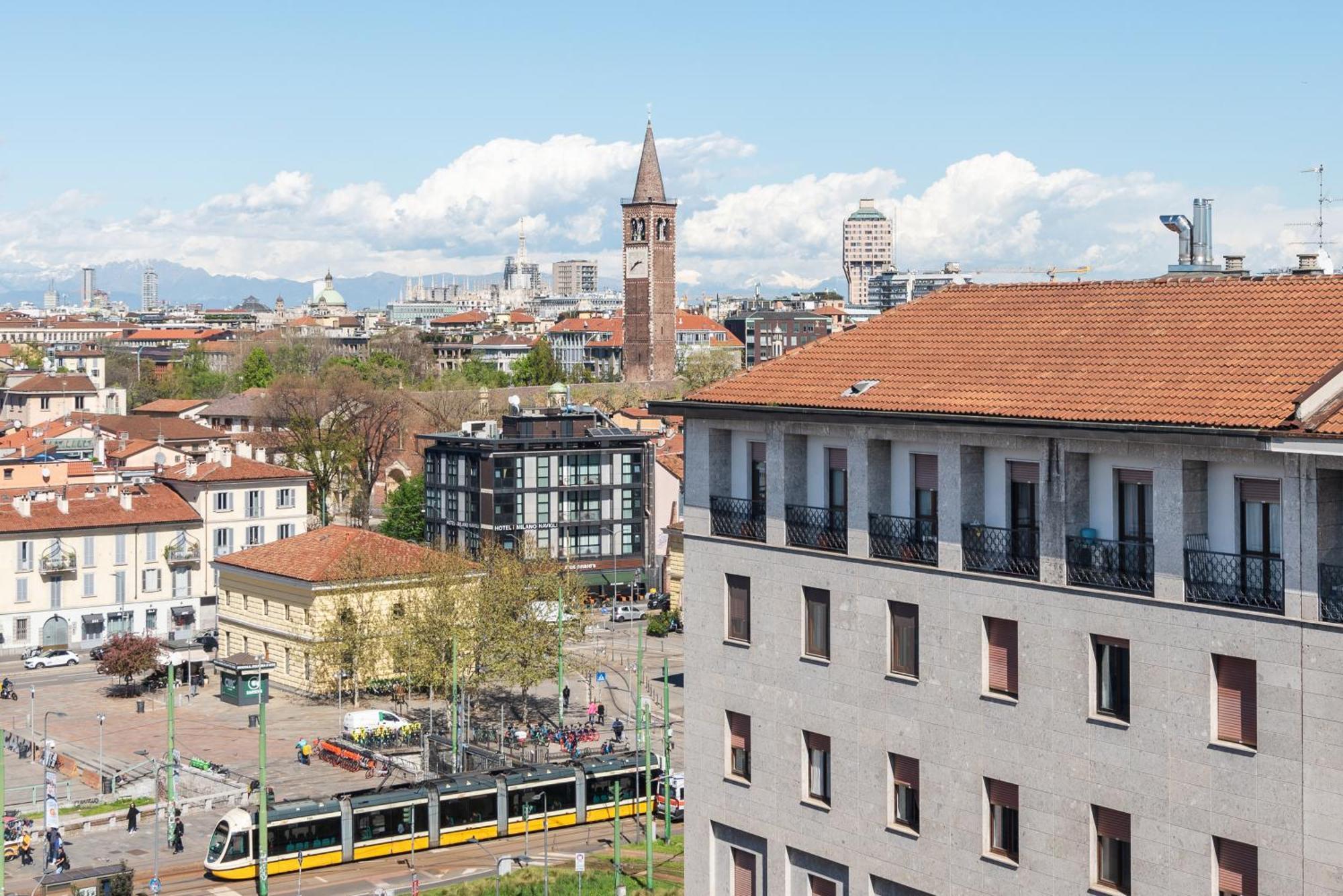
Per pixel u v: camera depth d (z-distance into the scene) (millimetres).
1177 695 40812
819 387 51469
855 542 49156
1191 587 40594
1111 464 42844
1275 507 39656
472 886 78312
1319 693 37906
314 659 123688
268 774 103062
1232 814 39688
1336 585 37750
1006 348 49062
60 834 85750
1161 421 40500
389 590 126125
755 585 52625
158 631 153750
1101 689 42938
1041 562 43875
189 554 154625
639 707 104188
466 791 88938
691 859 55031
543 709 119875
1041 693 43969
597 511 168625
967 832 46000
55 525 147625
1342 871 37594
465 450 168125
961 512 46094
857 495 49188
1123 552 42156
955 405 46000
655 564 170875
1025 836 44406
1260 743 39031
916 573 47281
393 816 86688
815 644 50938
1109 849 42750
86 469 178125
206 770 101875
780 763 51844
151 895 79562
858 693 49125
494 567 119188
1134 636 41719
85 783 102500
